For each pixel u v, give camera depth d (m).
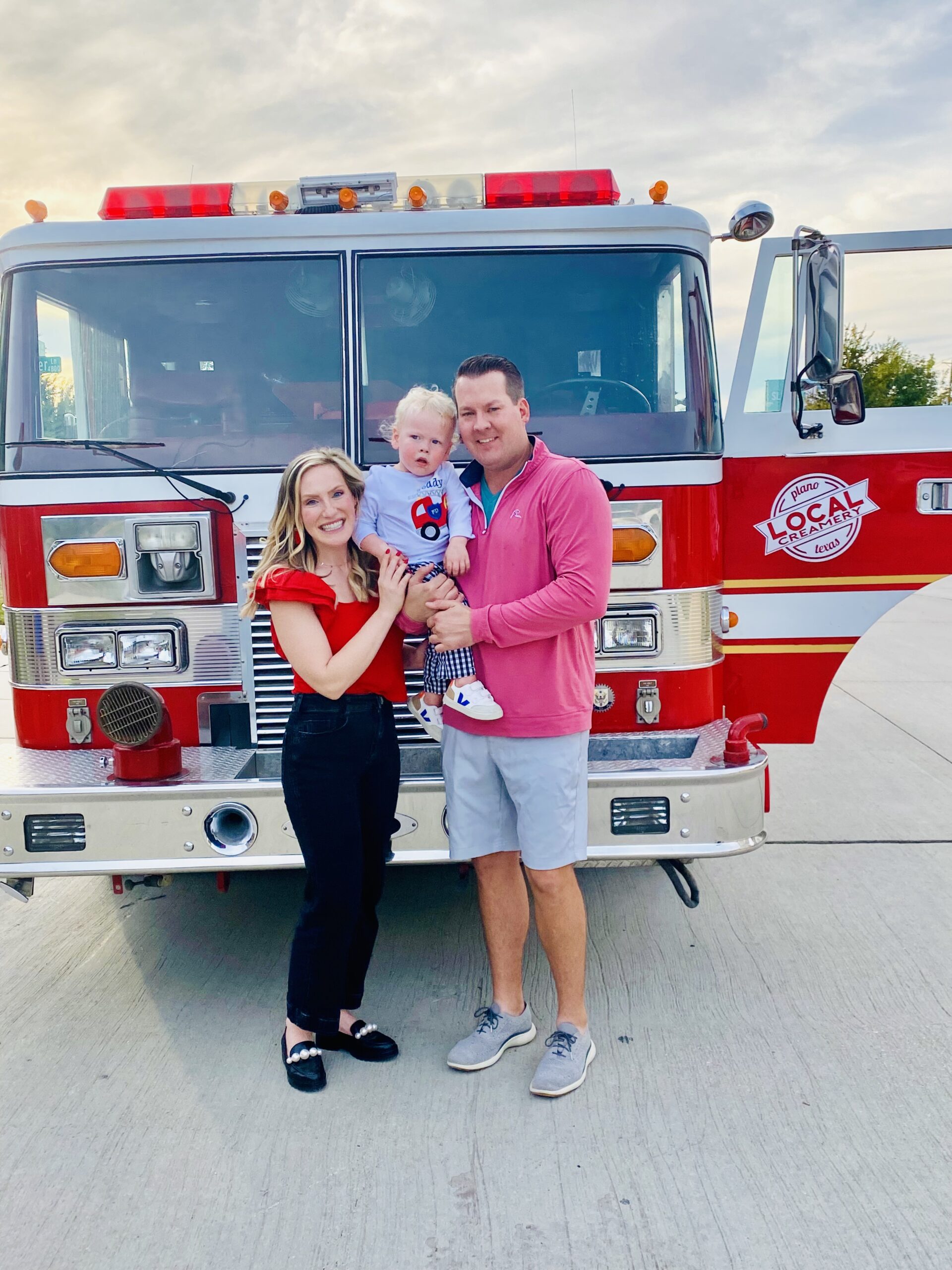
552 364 3.47
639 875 4.37
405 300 3.44
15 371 3.41
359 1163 2.49
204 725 3.48
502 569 2.72
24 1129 2.65
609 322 3.46
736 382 3.76
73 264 3.42
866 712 7.32
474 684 2.72
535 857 2.76
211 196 3.57
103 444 3.36
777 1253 2.17
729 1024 3.11
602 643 3.44
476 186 3.63
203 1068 2.93
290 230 3.41
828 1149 2.50
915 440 3.76
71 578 3.39
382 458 3.43
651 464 3.40
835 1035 3.04
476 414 2.61
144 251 3.42
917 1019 3.12
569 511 2.60
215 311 3.43
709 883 4.26
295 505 2.57
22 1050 3.04
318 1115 2.70
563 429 3.42
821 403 3.76
